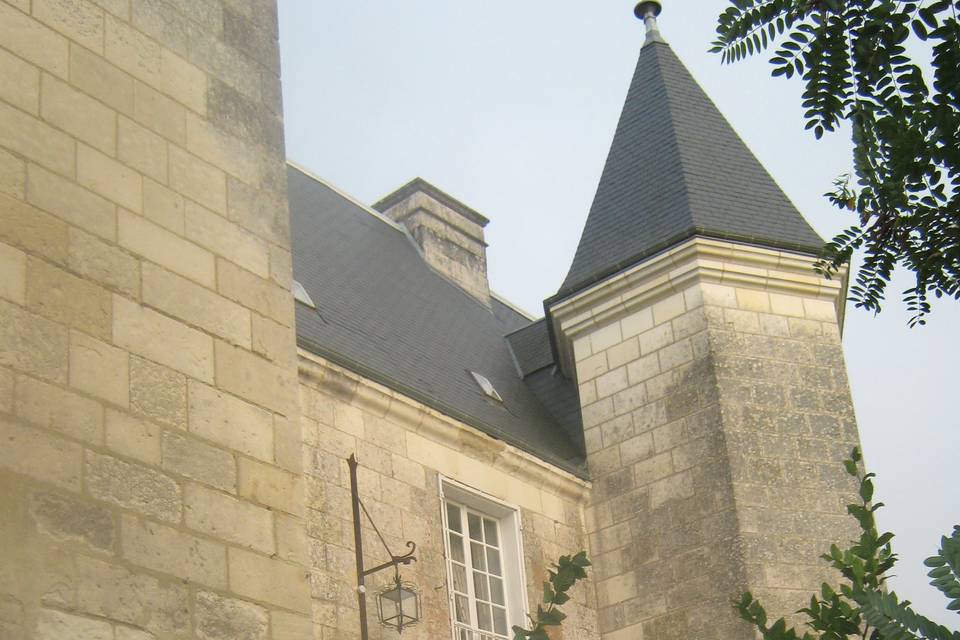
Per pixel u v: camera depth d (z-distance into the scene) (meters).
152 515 6.59
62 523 6.18
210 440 7.08
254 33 8.66
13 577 5.90
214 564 6.79
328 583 11.27
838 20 5.38
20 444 6.16
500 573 13.57
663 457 14.42
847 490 14.16
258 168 8.20
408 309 16.78
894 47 5.35
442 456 13.18
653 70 18.11
